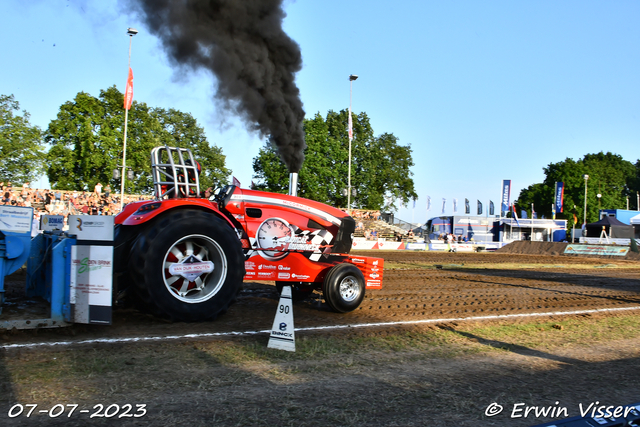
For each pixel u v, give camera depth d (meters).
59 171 34.06
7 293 6.32
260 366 4.14
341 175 37.44
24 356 4.07
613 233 34.84
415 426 3.08
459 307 7.90
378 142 48.38
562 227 40.50
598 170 81.19
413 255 23.75
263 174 34.81
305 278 6.85
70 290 4.76
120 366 3.95
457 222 40.56
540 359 4.82
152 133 36.91
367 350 4.84
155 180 6.30
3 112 30.48
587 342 5.63
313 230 7.06
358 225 33.22
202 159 42.41
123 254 5.72
